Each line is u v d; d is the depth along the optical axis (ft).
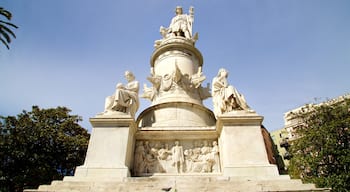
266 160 23.81
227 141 24.88
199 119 33.88
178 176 24.53
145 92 40.24
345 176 50.21
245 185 20.47
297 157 61.00
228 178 22.15
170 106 34.24
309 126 64.49
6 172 56.70
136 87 29.86
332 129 56.44
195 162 26.66
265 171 23.04
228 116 26.00
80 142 63.62
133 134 27.63
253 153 24.21
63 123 66.59
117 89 28.35
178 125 32.09
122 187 20.53
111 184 20.79
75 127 69.41
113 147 24.68
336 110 60.39
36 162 58.34
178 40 42.63
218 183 20.71
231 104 27.53
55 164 63.16
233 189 20.13
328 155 55.62
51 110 68.69
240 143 24.72
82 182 21.09
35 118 66.64
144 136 28.25
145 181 21.75
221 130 26.61
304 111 70.44
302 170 60.34
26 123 61.46
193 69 41.83
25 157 57.21
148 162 26.71
